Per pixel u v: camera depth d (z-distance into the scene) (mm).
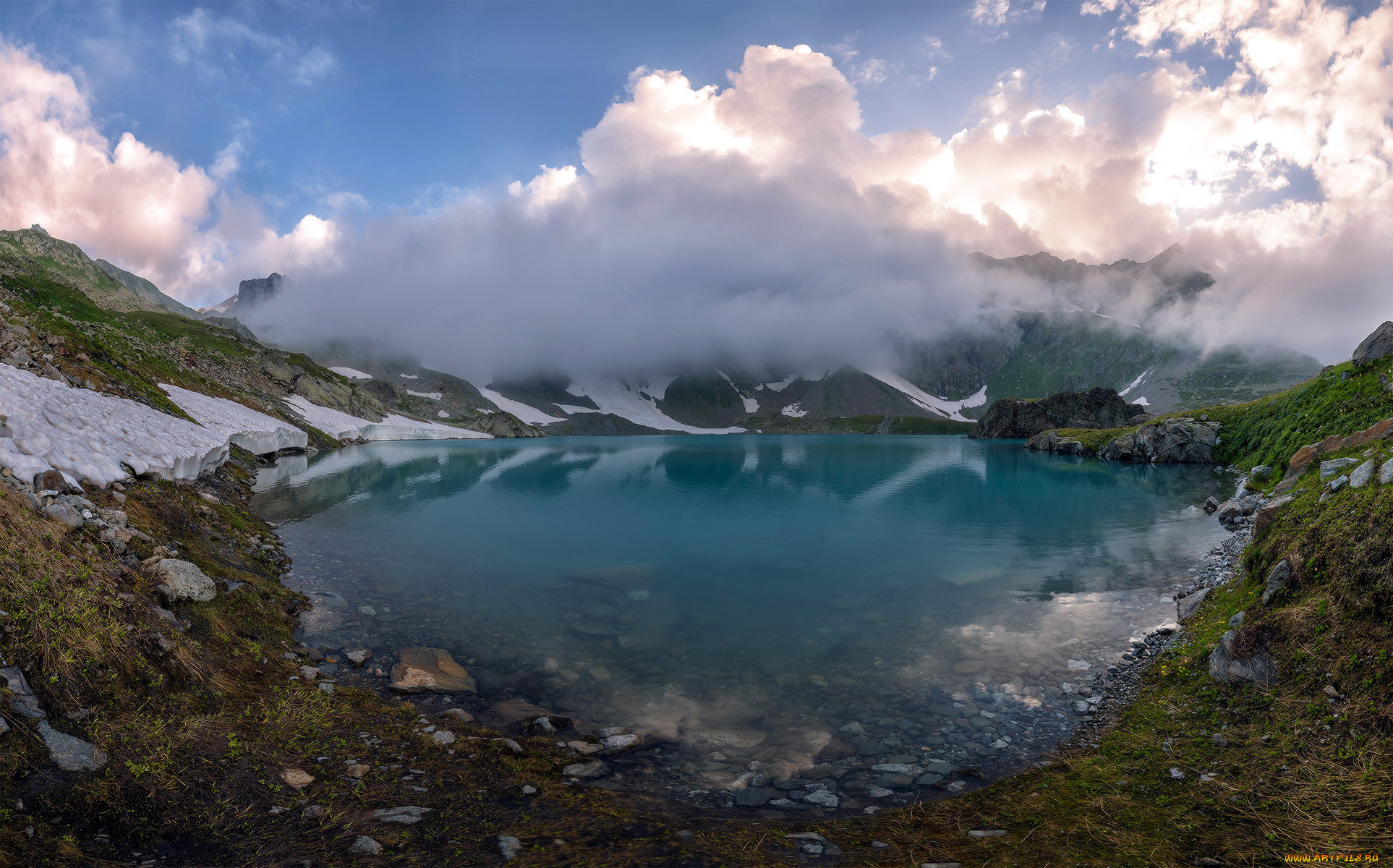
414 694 12352
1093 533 31656
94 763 6676
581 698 12695
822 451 128125
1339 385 39812
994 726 11391
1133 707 11492
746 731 11328
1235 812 7441
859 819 8227
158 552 13609
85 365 37906
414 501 43688
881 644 15969
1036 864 6691
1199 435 75375
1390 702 7863
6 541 9055
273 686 10781
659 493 52156
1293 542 12461
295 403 148500
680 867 6719
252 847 6270
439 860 6441
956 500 47250
